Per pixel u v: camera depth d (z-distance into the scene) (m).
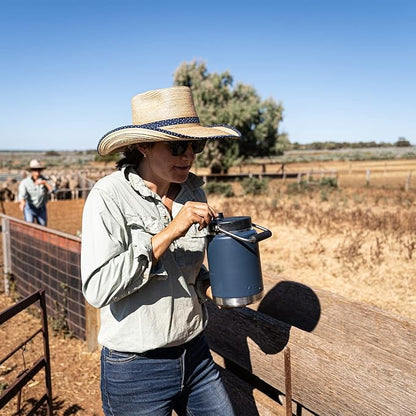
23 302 2.54
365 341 2.71
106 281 1.53
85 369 4.14
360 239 8.51
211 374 1.93
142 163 1.85
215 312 2.59
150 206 1.77
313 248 8.32
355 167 47.50
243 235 1.78
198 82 35.69
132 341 1.70
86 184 21.84
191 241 1.83
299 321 3.08
